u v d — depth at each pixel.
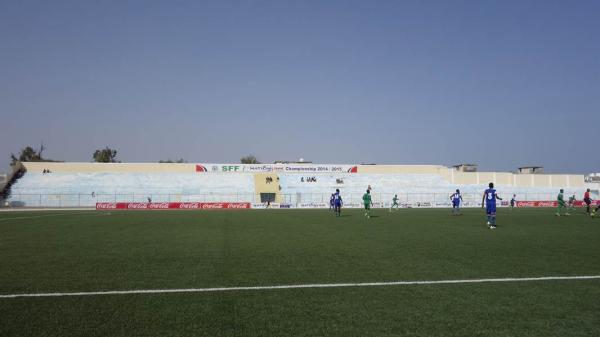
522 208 55.22
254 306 7.59
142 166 71.38
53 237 18.69
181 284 9.29
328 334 6.17
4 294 8.40
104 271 10.73
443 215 38.06
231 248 15.05
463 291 8.67
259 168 74.31
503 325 6.58
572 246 15.52
